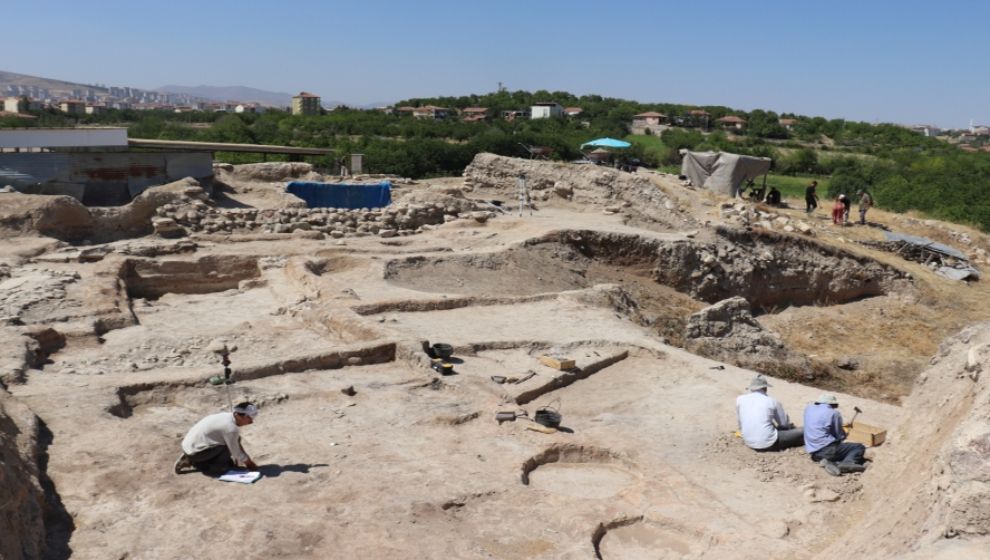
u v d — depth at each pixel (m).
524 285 19.47
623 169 35.75
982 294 26.62
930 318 24.73
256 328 14.23
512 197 31.08
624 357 13.20
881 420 10.18
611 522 7.41
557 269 21.34
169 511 6.89
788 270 25.59
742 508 7.92
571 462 9.06
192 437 7.63
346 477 7.80
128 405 9.85
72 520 6.68
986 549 4.81
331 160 36.94
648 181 29.42
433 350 12.21
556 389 11.62
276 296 16.92
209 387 10.35
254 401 10.00
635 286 22.59
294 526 6.68
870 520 6.88
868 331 23.70
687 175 32.38
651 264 23.58
